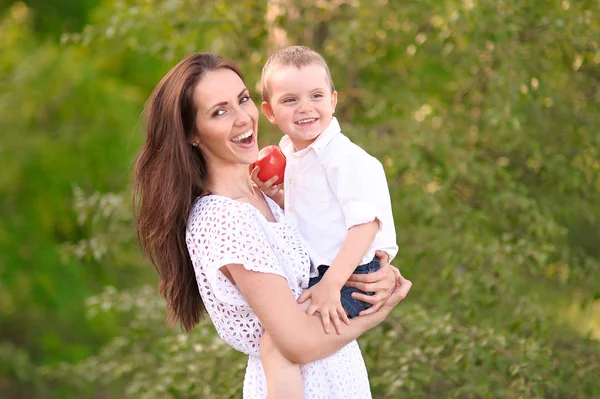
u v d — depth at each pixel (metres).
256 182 2.72
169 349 4.59
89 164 9.17
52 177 9.22
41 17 10.38
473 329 4.23
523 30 4.88
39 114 9.27
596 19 4.85
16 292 9.27
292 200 2.67
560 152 4.97
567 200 5.10
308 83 2.64
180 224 2.54
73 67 9.11
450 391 4.22
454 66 5.18
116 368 4.97
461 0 4.70
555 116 5.05
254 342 2.48
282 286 2.37
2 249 9.23
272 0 5.08
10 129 9.16
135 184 2.58
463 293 4.55
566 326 4.96
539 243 5.00
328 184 2.63
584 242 6.40
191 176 2.51
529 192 5.18
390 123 5.18
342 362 2.57
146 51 5.38
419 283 4.97
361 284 2.57
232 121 2.46
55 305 9.39
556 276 5.18
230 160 2.53
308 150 2.66
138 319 5.12
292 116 2.65
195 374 4.43
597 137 4.79
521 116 4.65
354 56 5.19
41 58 9.17
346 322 2.47
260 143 5.10
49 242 9.48
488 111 4.58
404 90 5.49
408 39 5.14
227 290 2.42
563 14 4.74
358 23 4.96
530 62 4.82
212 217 2.43
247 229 2.39
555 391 4.43
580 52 4.89
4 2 10.53
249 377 2.58
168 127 2.49
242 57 5.20
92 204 5.18
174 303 2.64
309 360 2.39
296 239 2.57
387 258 2.65
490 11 4.61
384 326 4.47
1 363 9.09
